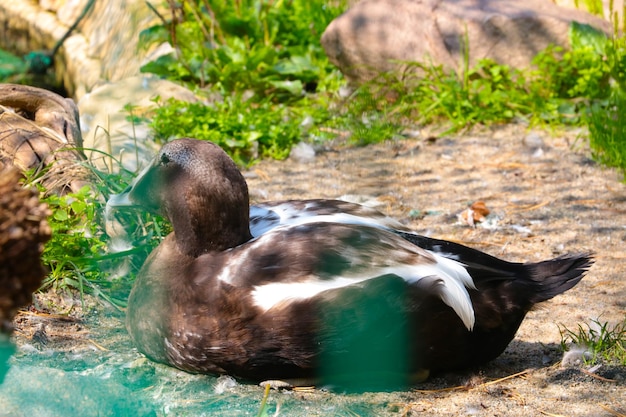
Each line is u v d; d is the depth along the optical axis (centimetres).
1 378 683
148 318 1152
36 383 884
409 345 1117
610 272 1548
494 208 1836
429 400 1138
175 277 1138
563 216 1795
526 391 1164
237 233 1159
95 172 1512
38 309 1340
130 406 930
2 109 1630
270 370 1124
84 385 910
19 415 845
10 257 621
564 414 1108
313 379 1149
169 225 1491
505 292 1153
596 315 1391
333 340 1089
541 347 1292
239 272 1103
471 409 1113
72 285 1387
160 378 1162
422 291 1084
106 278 1445
